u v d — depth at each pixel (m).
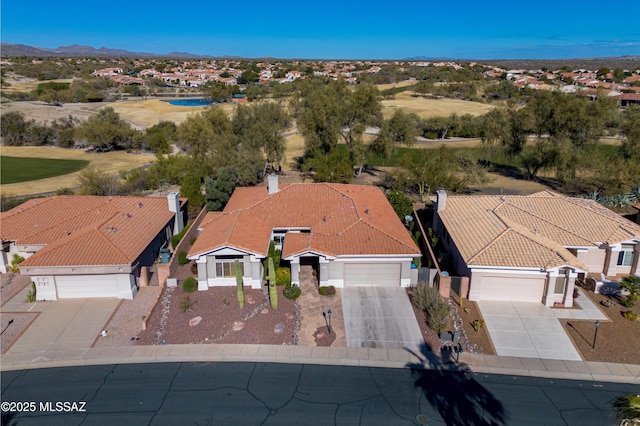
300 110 67.44
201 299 26.09
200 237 29.41
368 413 17.78
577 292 26.08
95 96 144.00
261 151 55.50
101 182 47.84
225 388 19.14
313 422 17.33
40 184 56.28
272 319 24.09
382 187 51.59
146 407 18.08
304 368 20.44
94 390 19.08
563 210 31.56
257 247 27.19
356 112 54.16
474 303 25.70
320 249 26.55
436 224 35.12
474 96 140.00
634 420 10.88
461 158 51.19
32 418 17.56
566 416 17.64
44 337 22.77
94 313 24.95
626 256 28.42
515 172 62.03
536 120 60.06
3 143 84.88
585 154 51.59
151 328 23.39
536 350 21.67
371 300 26.08
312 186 36.06
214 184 41.84
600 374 20.05
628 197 44.03
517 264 24.81
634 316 23.89
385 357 21.20
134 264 26.34
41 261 25.58
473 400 18.52
